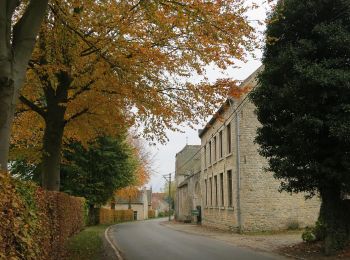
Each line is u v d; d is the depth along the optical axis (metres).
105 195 36.22
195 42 11.39
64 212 14.41
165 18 10.46
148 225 41.84
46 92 14.09
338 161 13.64
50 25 11.20
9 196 5.73
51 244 10.52
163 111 13.27
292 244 17.61
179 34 11.32
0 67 7.12
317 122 13.19
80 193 34.31
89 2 10.65
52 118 13.98
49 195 10.30
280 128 14.58
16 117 16.11
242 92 13.39
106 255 14.38
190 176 48.34
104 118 15.05
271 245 17.95
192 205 46.72
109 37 11.33
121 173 36.06
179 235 25.48
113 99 13.73
